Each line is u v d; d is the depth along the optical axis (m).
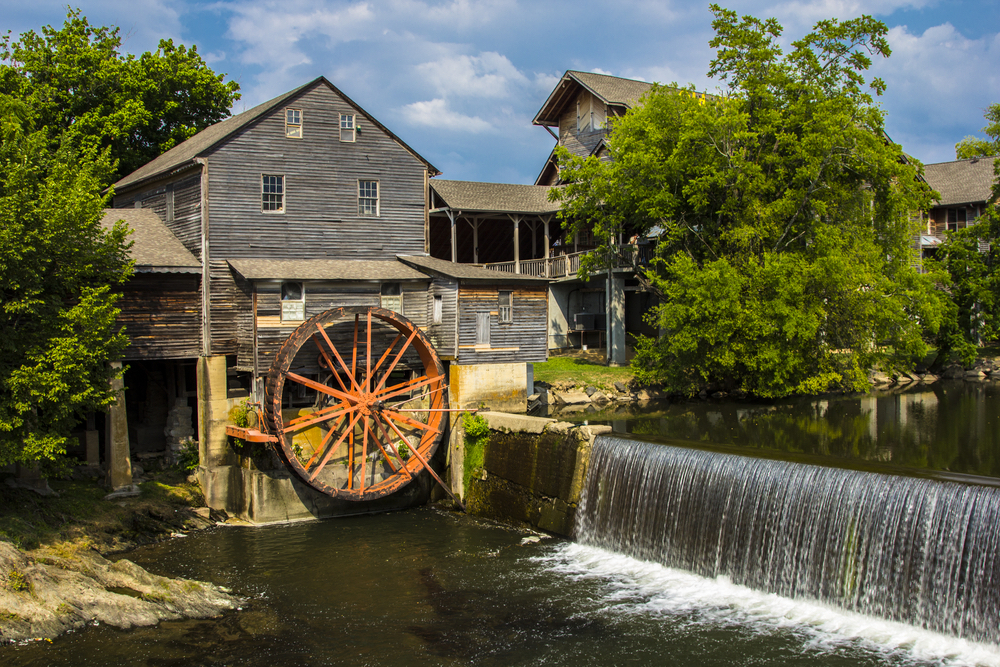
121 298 22.30
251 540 22.45
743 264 30.97
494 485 24.92
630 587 18.38
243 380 27.03
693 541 19.08
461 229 44.75
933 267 39.44
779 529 17.45
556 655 15.12
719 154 31.91
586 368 36.34
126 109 38.31
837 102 30.12
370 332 25.92
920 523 15.37
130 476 24.09
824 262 29.25
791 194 30.61
